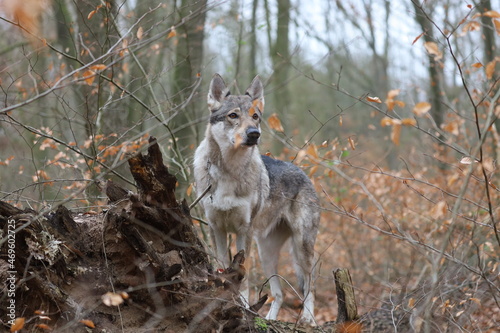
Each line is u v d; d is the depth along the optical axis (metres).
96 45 12.20
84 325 6.14
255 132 8.89
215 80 9.55
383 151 21.02
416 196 13.80
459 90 18.11
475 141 14.52
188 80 13.25
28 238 6.04
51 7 12.25
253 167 9.46
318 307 12.66
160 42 13.70
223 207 9.28
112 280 6.50
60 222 6.52
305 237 10.53
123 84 13.20
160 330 6.50
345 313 7.53
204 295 6.68
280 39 22.33
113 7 12.28
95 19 12.27
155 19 13.33
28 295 6.18
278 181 10.42
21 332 5.95
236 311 6.85
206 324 6.65
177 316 6.64
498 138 10.91
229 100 9.41
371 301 11.66
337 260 15.41
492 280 7.45
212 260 10.18
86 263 6.52
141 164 6.39
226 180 9.23
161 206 6.66
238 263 7.11
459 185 12.73
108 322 6.34
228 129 9.12
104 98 12.59
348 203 14.30
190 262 6.89
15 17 3.87
